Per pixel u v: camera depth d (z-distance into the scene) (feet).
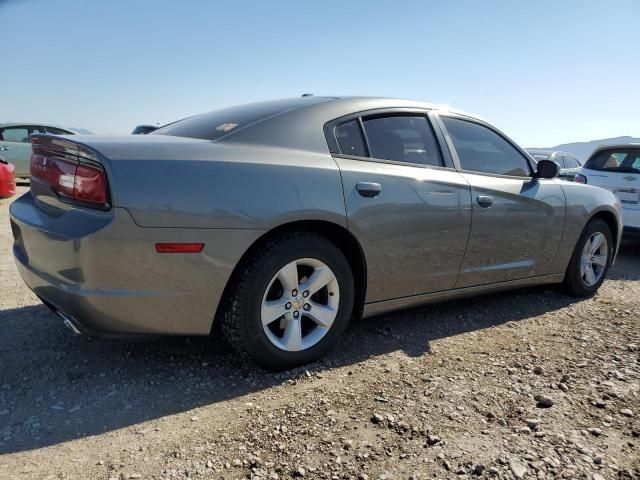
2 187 32.99
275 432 7.06
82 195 7.52
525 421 7.47
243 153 8.44
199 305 7.97
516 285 12.82
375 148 10.09
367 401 8.00
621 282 16.97
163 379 8.59
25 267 8.64
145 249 7.41
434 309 12.85
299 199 8.52
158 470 6.18
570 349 10.43
